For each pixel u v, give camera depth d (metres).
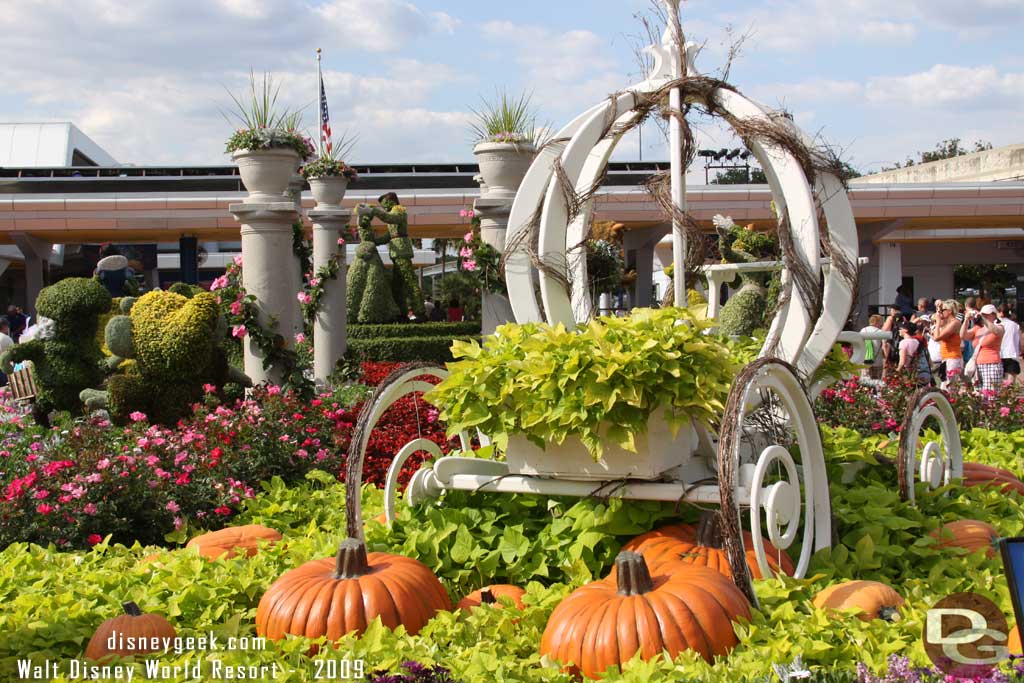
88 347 9.02
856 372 5.80
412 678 3.14
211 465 6.51
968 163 33.81
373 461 7.61
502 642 3.84
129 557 5.25
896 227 26.70
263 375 9.91
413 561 4.20
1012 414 9.66
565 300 5.41
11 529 5.55
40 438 7.65
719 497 4.05
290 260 10.35
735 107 5.19
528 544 4.57
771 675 3.04
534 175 5.57
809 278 4.87
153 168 31.36
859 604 3.88
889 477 5.82
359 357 15.44
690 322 4.32
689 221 5.38
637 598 3.52
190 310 8.32
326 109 24.12
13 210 25.50
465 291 20.44
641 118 5.51
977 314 13.93
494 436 4.39
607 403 4.02
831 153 5.22
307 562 4.53
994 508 5.89
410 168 30.44
